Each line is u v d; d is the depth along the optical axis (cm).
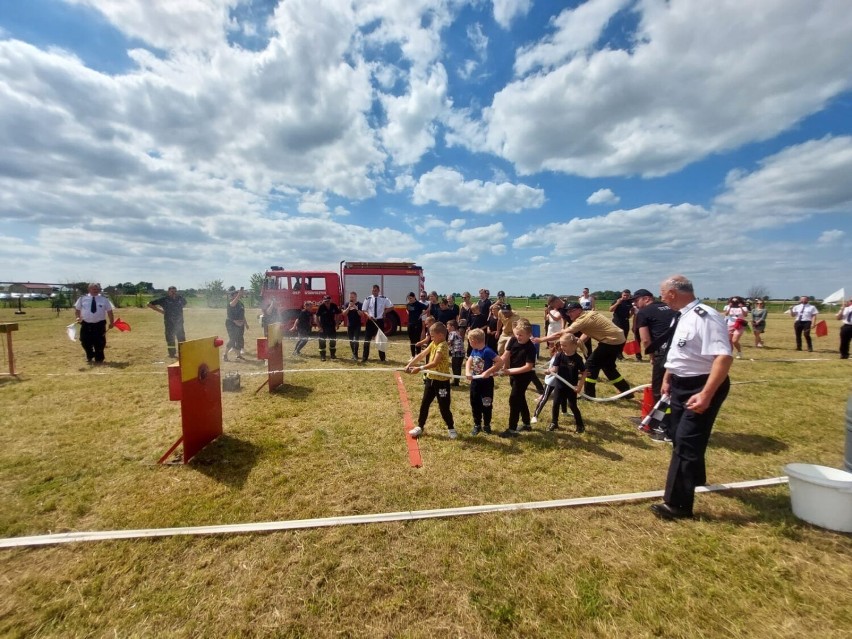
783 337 1697
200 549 243
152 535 253
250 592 209
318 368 839
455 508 292
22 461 369
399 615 196
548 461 389
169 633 183
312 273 1479
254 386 679
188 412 371
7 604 200
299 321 1009
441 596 208
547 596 208
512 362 459
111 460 373
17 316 2448
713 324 277
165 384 669
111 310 897
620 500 307
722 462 396
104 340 884
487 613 197
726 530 270
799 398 638
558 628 189
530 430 482
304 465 369
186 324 1917
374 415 525
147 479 337
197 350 389
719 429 493
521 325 450
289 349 1166
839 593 211
